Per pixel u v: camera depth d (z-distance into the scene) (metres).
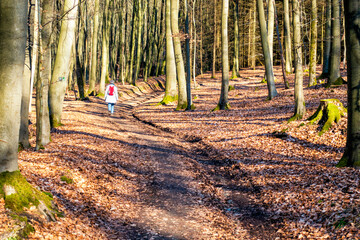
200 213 7.15
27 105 10.29
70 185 7.17
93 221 6.02
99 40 48.31
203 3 46.25
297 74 14.61
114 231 5.92
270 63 22.62
